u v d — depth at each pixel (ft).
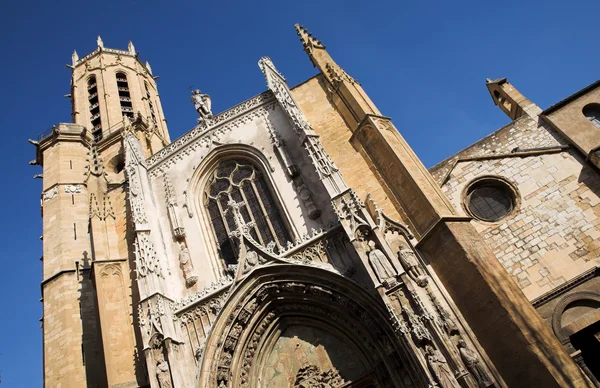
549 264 76.02
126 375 82.17
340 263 76.48
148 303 81.30
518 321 60.80
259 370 76.89
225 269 90.58
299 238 83.76
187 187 102.73
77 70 189.26
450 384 58.23
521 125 94.27
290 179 92.79
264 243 90.79
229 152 104.01
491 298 63.41
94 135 168.04
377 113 93.40
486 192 87.86
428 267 70.44
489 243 80.64
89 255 114.93
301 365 75.82
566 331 68.85
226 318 77.56
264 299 79.97
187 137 112.06
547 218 80.33
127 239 103.40
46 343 97.71
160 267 88.43
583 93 92.38
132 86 183.32
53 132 139.33
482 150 94.27
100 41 197.88
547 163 85.66
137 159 108.88
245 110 107.86
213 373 73.41
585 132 86.07
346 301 73.36
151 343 76.89
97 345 96.78
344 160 91.40
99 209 106.22
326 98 103.60
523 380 58.65
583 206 79.66
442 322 63.52
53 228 118.73
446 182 89.81
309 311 78.74
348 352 74.49
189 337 80.43
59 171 130.93
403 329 63.26
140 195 99.60
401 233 74.08
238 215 88.58
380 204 82.89
